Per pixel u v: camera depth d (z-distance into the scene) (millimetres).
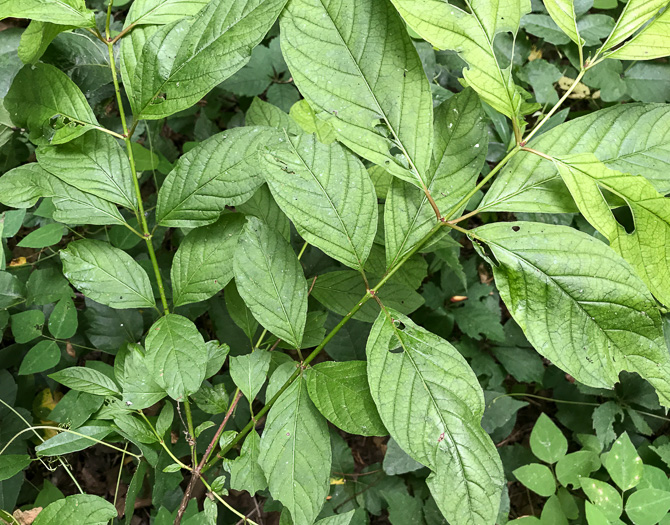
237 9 293
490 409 490
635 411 507
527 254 274
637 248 272
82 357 487
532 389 597
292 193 289
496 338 523
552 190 289
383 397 269
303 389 307
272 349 416
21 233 531
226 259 337
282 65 542
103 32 415
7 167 434
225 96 600
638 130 289
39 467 484
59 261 480
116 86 315
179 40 300
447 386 272
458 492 260
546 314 272
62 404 348
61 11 291
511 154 290
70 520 300
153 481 417
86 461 508
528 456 520
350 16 285
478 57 266
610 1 508
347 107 289
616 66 498
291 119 373
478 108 311
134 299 336
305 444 296
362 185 298
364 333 501
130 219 472
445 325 538
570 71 557
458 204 295
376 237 380
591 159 258
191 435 343
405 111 289
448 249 439
